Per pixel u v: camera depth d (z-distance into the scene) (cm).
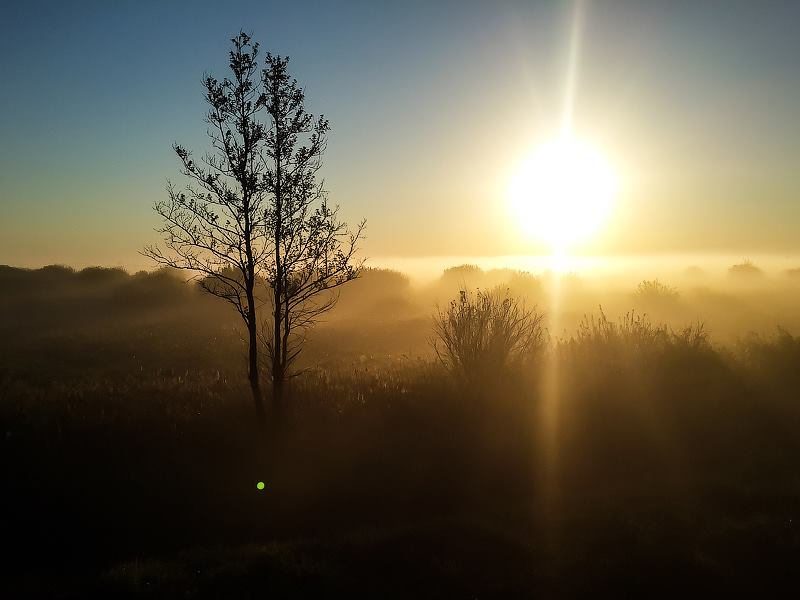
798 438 1097
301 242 1016
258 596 586
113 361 2116
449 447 1027
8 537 789
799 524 724
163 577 632
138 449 985
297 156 1005
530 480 948
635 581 602
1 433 980
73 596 609
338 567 640
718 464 1002
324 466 974
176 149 984
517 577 614
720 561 639
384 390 1244
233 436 1038
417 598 579
